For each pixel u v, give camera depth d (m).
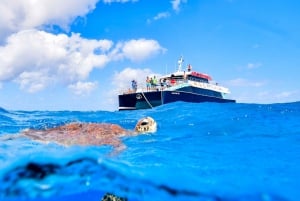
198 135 11.91
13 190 6.79
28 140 10.11
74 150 7.47
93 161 6.72
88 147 8.85
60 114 24.36
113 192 7.91
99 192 8.24
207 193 6.21
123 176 6.88
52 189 7.06
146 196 7.50
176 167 7.27
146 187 7.03
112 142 9.90
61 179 6.84
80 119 20.41
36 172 6.41
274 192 5.78
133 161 7.77
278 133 11.70
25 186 6.71
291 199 5.65
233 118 16.27
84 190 7.87
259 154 8.54
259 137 11.04
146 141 10.71
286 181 6.21
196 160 7.93
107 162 6.90
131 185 7.19
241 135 11.59
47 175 6.56
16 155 7.46
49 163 6.30
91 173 7.11
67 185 7.16
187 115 19.52
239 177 6.50
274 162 7.68
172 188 6.61
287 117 16.06
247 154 8.58
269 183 6.12
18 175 6.34
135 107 38.06
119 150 8.89
